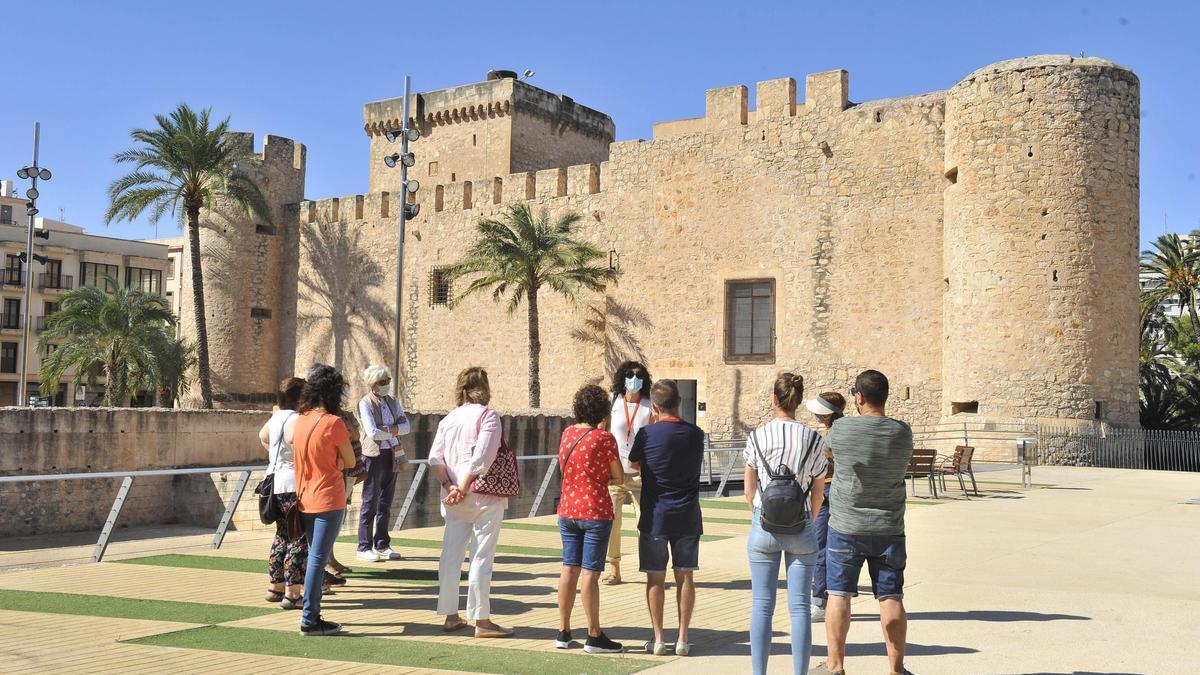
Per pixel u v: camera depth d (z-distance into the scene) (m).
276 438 9.36
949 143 32.66
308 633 8.05
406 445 22.12
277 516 9.23
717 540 14.28
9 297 69.75
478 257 40.22
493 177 46.34
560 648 7.75
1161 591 10.05
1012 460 29.95
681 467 7.72
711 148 38.44
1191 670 7.07
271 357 51.59
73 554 17.39
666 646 7.64
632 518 17.22
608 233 40.94
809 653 6.72
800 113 37.78
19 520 20.44
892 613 6.75
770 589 6.83
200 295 43.84
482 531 8.27
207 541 17.50
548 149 53.06
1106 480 24.55
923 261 33.78
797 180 36.41
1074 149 30.22
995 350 30.80
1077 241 30.09
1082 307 30.00
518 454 25.16
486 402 8.62
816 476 7.09
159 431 22.97
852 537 6.84
